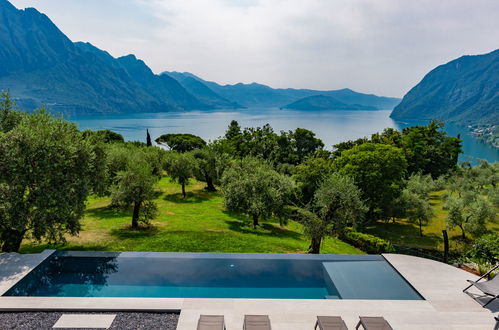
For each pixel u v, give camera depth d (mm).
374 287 9445
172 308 7586
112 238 17234
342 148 61500
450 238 32500
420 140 60438
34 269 9961
